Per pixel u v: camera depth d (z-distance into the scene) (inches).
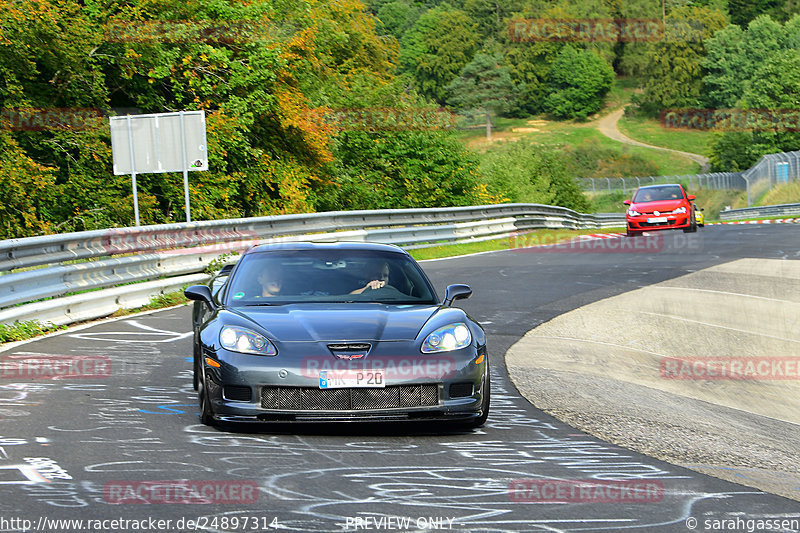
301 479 399.2
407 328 515.8
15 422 506.0
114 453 440.5
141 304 1074.7
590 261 1715.1
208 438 480.7
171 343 824.3
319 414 483.2
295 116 2361.0
